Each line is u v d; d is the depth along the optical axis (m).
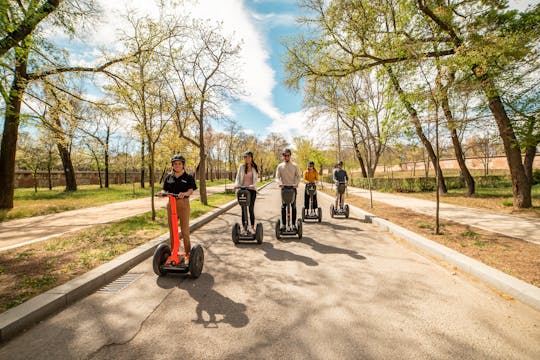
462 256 4.69
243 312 3.10
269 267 4.65
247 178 6.48
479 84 7.98
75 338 2.63
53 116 10.88
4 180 12.18
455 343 2.50
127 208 13.00
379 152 21.19
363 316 2.98
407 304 3.26
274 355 2.34
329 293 3.58
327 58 11.76
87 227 7.99
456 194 16.80
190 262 4.05
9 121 12.09
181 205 4.38
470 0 8.54
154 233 6.95
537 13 8.15
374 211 10.55
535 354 2.34
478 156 31.31
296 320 2.92
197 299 3.46
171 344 2.52
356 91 19.39
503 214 9.27
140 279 4.18
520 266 4.15
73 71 9.84
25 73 9.46
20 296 3.31
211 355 2.36
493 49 6.81
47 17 7.17
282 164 6.93
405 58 9.50
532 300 3.18
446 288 3.72
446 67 6.60
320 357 2.31
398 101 9.53
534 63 7.80
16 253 5.15
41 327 2.82
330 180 41.31
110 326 2.84
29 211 11.04
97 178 45.72
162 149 20.22
